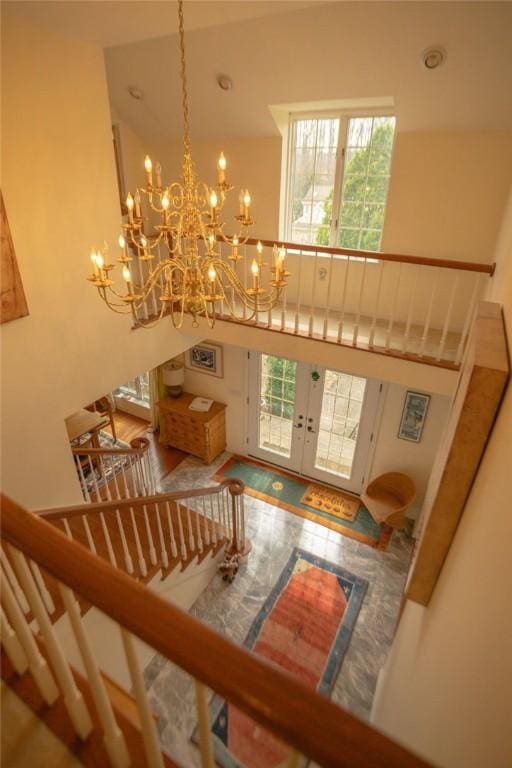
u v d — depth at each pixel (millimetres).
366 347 3822
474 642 1154
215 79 3971
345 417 5551
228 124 4566
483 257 4090
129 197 2098
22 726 1257
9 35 2498
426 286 4414
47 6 2357
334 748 599
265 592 4457
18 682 1354
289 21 3162
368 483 5469
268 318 4230
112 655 3102
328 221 4832
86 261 3332
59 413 3432
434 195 4051
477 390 1595
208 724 818
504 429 1374
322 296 5035
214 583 4520
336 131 4418
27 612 2389
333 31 3146
